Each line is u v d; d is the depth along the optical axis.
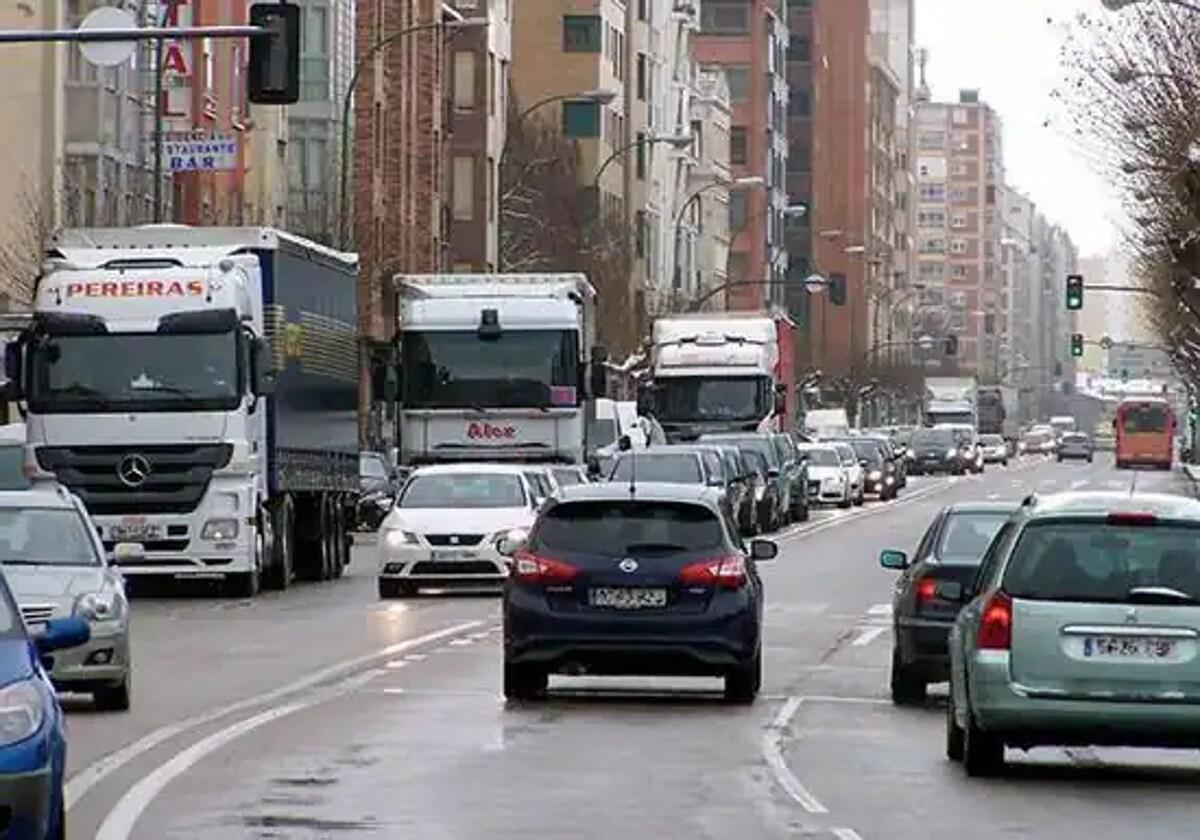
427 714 57.91
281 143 189.25
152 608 93.69
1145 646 45.00
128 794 44.03
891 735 54.94
